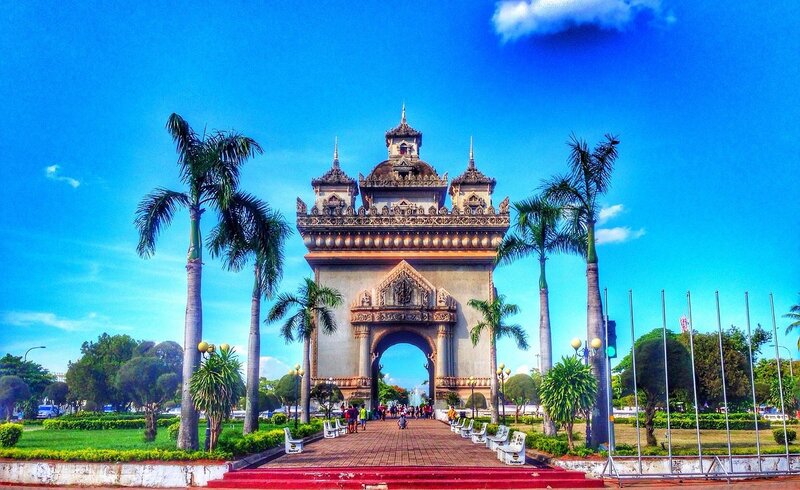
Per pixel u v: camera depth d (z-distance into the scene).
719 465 22.47
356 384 60.84
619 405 75.94
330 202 68.44
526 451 26.94
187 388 23.73
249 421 33.38
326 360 61.50
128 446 32.97
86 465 21.27
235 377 23.41
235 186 26.22
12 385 67.19
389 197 69.19
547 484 20.50
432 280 63.41
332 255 63.38
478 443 33.59
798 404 51.22
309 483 20.11
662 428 49.72
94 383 77.69
